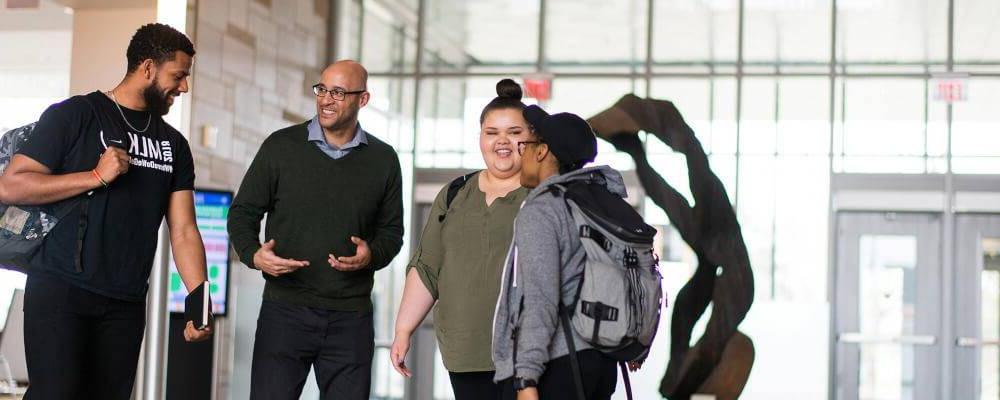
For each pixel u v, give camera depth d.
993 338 12.34
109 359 3.80
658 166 12.40
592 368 3.25
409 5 13.45
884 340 12.46
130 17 6.43
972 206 12.47
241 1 9.81
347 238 4.41
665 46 13.22
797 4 13.04
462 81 13.38
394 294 12.93
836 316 12.61
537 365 3.15
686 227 7.34
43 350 3.65
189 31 7.37
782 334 9.57
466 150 13.27
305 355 4.41
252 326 9.18
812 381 9.49
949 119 12.70
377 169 4.47
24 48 8.85
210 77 9.23
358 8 12.77
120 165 3.62
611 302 3.20
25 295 3.68
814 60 13.00
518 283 3.25
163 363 5.93
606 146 12.52
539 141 3.46
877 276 12.58
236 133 9.73
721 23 13.16
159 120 3.92
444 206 4.16
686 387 7.50
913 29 12.90
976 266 12.46
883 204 12.62
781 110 12.98
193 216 4.05
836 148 12.84
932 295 12.47
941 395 12.30
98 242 3.71
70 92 6.50
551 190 3.30
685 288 7.57
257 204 4.38
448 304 4.02
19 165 3.63
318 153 4.40
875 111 12.86
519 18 13.42
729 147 13.01
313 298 4.37
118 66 6.44
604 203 3.29
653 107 7.22
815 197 12.81
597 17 13.37
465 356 3.96
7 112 9.34
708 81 13.10
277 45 10.69
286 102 10.91
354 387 4.45
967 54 12.84
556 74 13.28
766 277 12.77
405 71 13.43
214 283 7.52
